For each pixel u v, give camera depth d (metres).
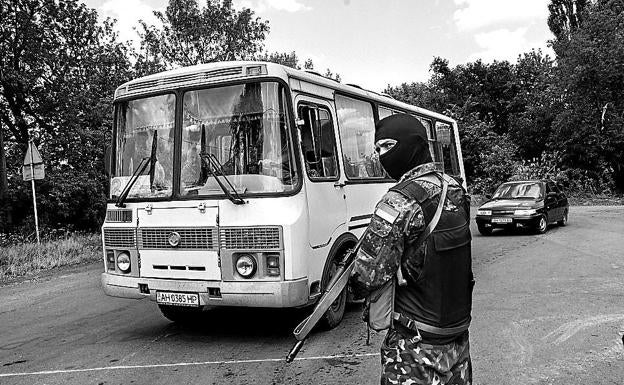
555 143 34.06
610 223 18.45
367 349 5.99
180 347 6.37
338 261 6.86
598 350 5.67
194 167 6.20
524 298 8.09
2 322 8.20
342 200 7.05
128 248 6.43
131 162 6.61
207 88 6.27
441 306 2.66
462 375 2.78
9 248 15.75
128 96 6.69
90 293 10.23
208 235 5.98
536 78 40.03
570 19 38.66
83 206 24.77
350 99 7.80
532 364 5.35
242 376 5.31
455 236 2.70
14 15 23.19
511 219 16.27
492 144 36.28
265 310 8.05
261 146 6.00
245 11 27.92
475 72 43.91
